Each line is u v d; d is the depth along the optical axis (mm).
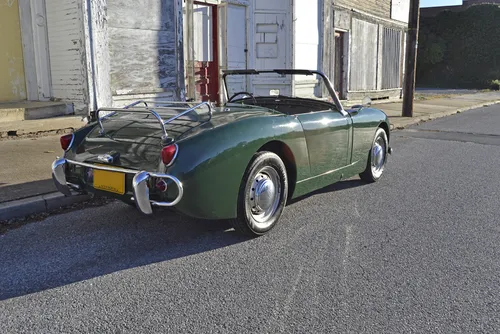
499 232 4352
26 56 9297
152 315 2863
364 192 5730
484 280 3369
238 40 11641
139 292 3158
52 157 6574
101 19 8633
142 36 9383
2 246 3922
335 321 2809
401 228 4441
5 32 9016
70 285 3254
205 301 3037
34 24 9203
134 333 2666
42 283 3283
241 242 4055
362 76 17047
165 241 4078
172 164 3484
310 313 2896
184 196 3510
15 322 2779
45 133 8203
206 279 3352
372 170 6051
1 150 6938
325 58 13828
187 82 10375
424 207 5125
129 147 3816
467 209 5066
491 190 5875
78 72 8703
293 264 3609
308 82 12867
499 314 2906
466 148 9133
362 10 16484
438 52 34562
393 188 5941
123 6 9000
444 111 15750
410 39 13406
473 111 17172
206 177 3570
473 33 33938
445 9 36312
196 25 10562
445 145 9484
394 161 7770
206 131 3701
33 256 3734
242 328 2725
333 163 5031
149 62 9586
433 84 35531
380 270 3514
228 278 3369
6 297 3082
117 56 9062
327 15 13781
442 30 35219
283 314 2881
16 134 7891
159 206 3621
